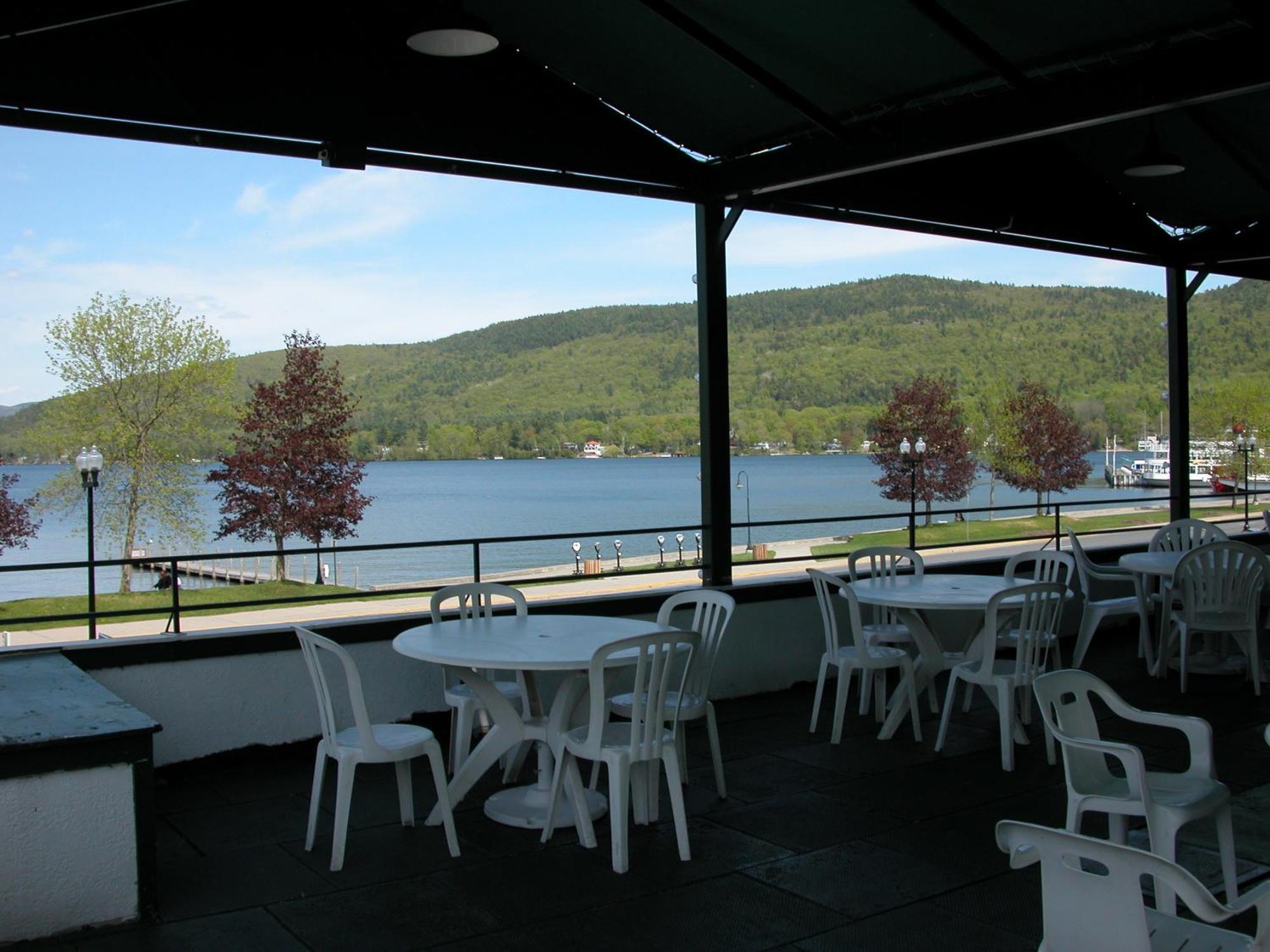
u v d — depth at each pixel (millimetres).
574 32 5090
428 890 3287
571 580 5309
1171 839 2730
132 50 4328
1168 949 2092
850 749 4875
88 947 2891
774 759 4723
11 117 4172
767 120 5664
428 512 45875
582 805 3680
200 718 4625
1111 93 4672
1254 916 3006
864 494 51750
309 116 4734
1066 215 7457
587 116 5594
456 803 4141
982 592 5066
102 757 2984
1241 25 4520
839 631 6359
